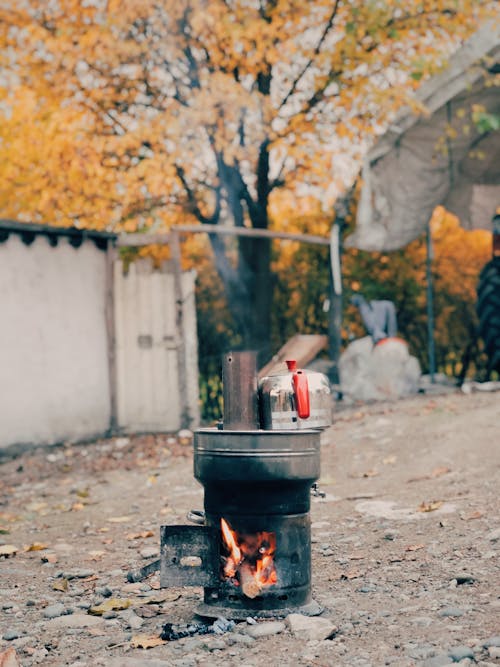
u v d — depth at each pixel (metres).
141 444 11.27
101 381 12.31
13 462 10.55
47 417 11.54
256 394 4.30
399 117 12.30
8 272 11.20
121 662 3.70
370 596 4.54
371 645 3.78
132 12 13.15
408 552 5.30
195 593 4.95
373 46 14.01
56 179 13.95
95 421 12.16
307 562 4.28
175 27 13.56
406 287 16.61
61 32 13.13
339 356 13.23
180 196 14.67
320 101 14.25
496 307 12.59
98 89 13.84
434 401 11.36
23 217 15.53
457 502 6.46
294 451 4.06
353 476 8.05
